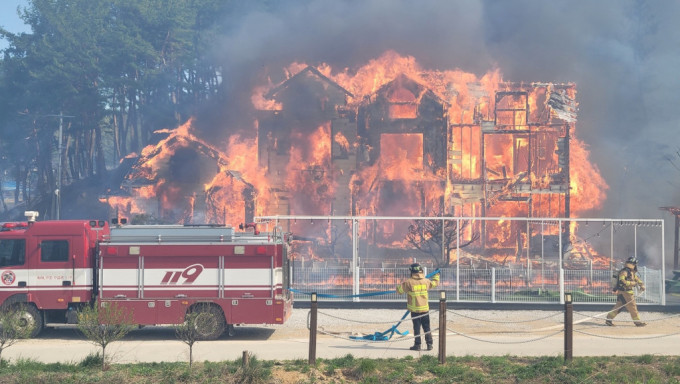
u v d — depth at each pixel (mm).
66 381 11781
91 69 83375
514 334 18141
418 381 11977
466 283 24766
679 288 29516
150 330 19250
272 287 17703
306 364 12969
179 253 17703
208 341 17250
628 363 13305
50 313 18266
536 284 25297
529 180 54844
